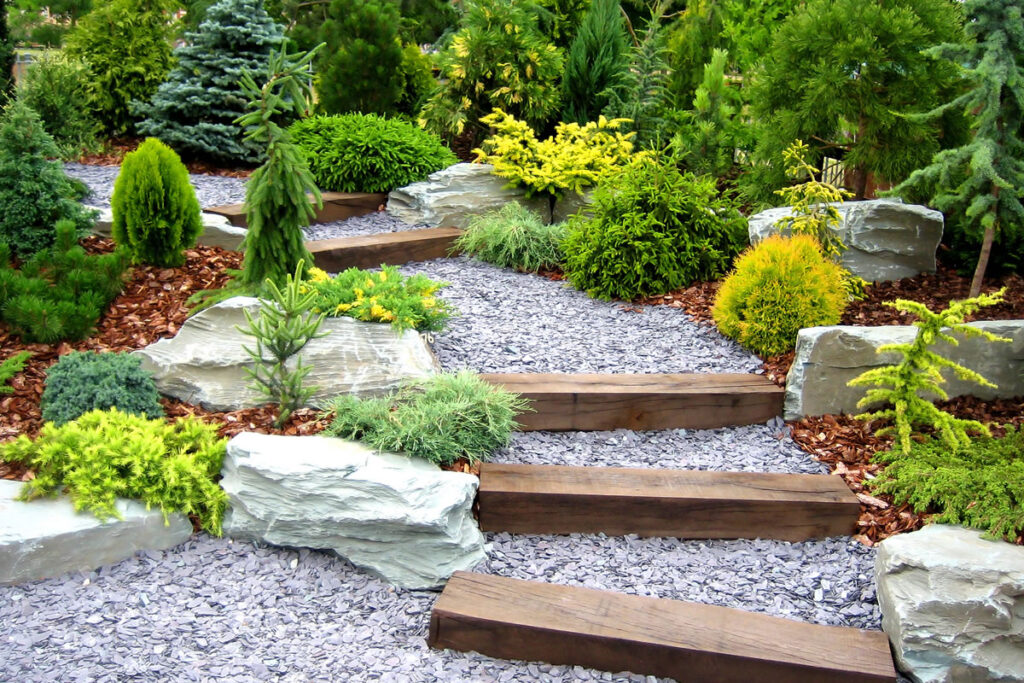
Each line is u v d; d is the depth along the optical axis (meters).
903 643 3.36
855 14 6.82
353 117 8.84
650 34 9.60
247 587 3.87
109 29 9.74
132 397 4.59
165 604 3.72
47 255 5.82
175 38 10.48
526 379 5.12
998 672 3.33
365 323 5.07
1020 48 5.21
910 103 6.95
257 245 5.62
